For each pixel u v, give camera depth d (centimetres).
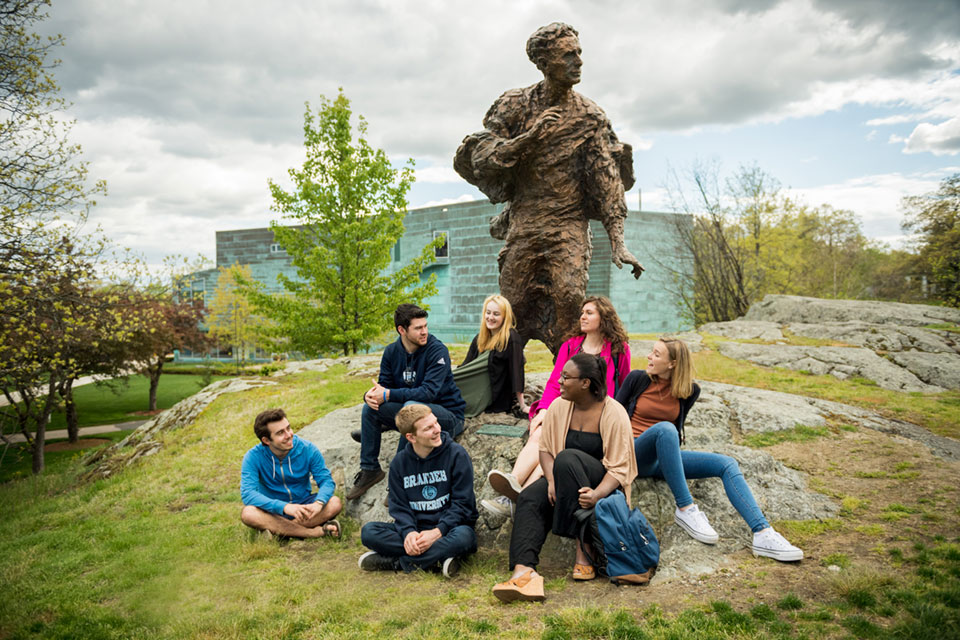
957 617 278
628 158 575
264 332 1612
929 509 430
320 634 305
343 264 1559
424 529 405
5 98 956
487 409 555
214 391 1121
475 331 3036
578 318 564
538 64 523
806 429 648
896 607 293
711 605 309
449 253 3111
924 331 1160
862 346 1117
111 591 407
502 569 391
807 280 2769
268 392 1066
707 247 2194
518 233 564
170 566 430
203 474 718
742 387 841
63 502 734
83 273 1083
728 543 388
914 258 2402
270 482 495
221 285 3600
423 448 407
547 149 532
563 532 366
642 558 349
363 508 503
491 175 556
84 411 2755
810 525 412
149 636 325
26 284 976
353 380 1083
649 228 2800
